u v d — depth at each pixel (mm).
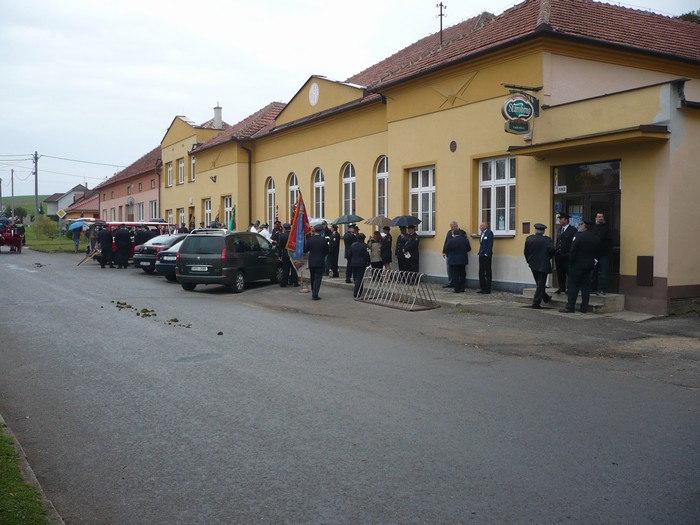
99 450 5590
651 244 13094
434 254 18594
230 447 5598
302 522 4195
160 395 7262
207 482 4867
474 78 16922
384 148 21719
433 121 18391
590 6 18016
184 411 6660
